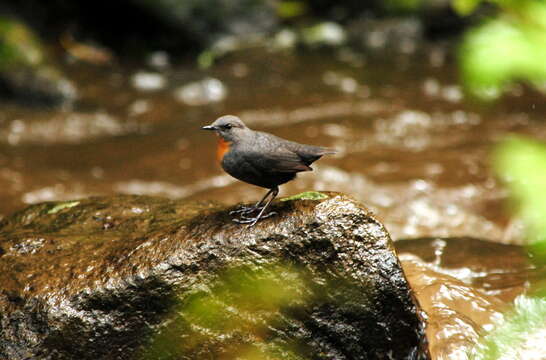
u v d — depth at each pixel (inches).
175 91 774.5
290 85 791.1
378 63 864.9
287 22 1000.9
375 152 591.8
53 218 311.6
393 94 751.7
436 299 292.7
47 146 629.9
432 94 749.3
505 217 470.6
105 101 741.3
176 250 245.3
